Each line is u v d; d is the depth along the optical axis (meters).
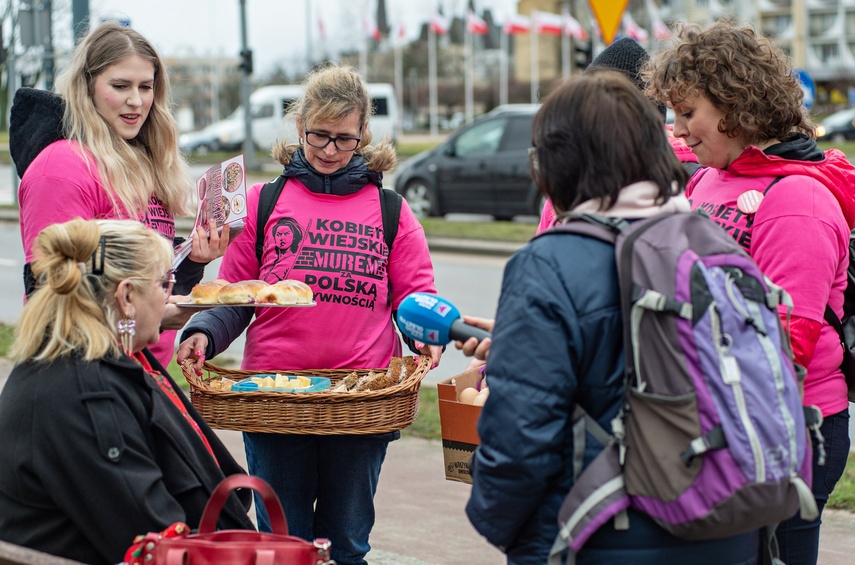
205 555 2.20
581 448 2.12
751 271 2.09
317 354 3.37
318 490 3.45
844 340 2.88
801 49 73.31
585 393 2.12
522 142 16.33
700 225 2.15
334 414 3.00
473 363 3.22
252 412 3.02
